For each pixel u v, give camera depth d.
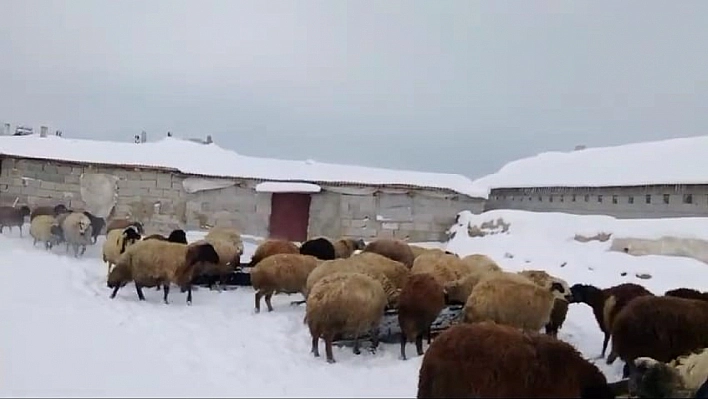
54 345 8.47
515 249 19.22
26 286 12.48
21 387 6.71
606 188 23.12
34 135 28.17
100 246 18.86
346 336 9.23
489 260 13.04
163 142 26.53
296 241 23.59
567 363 5.83
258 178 23.30
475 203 24.73
